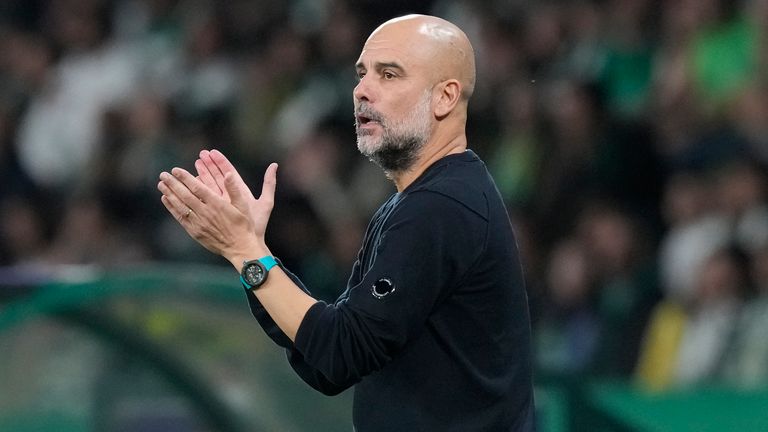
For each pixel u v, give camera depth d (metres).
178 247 31.27
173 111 34.78
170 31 38.56
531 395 11.78
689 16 29.52
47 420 17.33
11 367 17.12
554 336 26.28
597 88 29.50
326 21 34.50
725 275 24.25
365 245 11.77
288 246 29.48
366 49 11.56
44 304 17.14
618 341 25.20
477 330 11.29
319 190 30.34
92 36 39.22
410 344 11.26
